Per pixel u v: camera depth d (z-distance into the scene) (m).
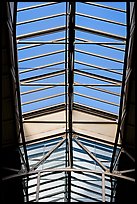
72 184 23.47
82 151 20.58
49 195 24.38
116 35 14.72
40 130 18.98
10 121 16.27
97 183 22.19
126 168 18.28
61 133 19.09
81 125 19.20
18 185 19.20
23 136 17.48
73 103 18.58
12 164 18.16
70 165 19.05
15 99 15.69
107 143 18.58
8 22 12.42
